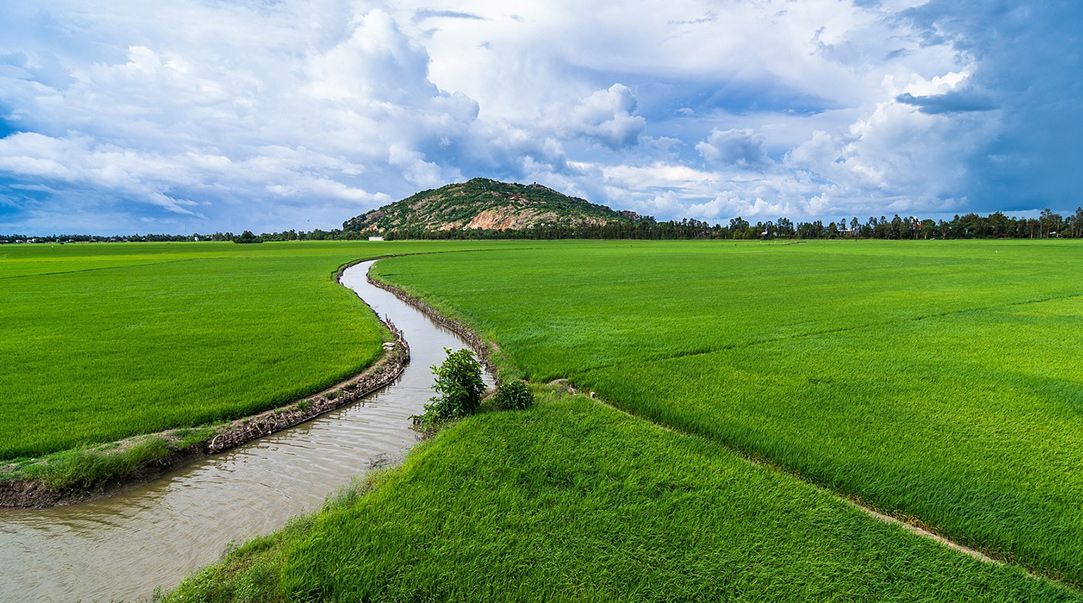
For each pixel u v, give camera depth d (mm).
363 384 16234
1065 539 7457
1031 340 19797
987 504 8359
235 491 9852
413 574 6969
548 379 15883
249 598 6676
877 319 24406
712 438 11297
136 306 31078
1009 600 6367
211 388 14969
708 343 19641
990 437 10844
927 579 6715
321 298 35094
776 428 11375
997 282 39906
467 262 68438
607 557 7207
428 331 26469
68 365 17453
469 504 8508
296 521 8398
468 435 11156
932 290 35312
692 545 7395
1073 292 33469
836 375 15297
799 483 9070
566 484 9102
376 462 10969
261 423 12789
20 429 11906
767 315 25812
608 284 41031
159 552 8055
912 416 12000
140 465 10375
